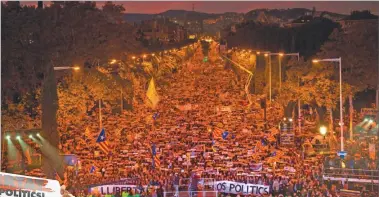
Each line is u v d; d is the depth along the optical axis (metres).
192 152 104.69
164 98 190.38
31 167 97.62
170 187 83.06
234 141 116.88
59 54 142.00
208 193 80.38
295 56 181.00
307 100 141.88
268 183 84.19
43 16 147.00
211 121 144.12
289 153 105.19
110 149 102.44
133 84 169.12
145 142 117.12
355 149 104.62
